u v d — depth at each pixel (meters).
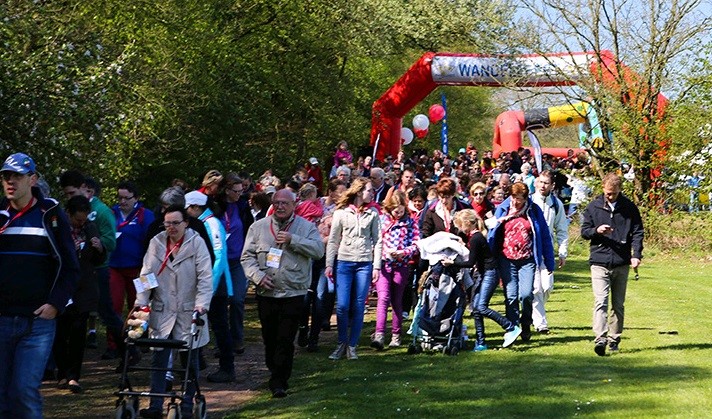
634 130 29.19
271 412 10.27
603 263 12.80
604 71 30.69
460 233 13.85
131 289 13.27
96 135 16.20
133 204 13.33
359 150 37.09
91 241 11.32
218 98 25.58
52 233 8.28
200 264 9.77
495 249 13.89
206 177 13.32
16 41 15.21
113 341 13.39
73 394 11.23
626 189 29.89
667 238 29.05
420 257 14.23
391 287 14.20
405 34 36.50
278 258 10.94
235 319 13.80
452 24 35.06
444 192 14.50
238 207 14.21
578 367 12.03
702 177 29.20
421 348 13.70
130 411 9.29
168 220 9.68
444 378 11.62
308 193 15.05
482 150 78.50
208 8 25.52
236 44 28.91
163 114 21.83
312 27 32.38
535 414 9.68
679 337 14.30
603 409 9.79
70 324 11.28
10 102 14.58
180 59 23.91
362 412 10.02
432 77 34.84
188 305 9.75
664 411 9.63
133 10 22.34
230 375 12.05
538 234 13.92
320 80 33.09
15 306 8.18
